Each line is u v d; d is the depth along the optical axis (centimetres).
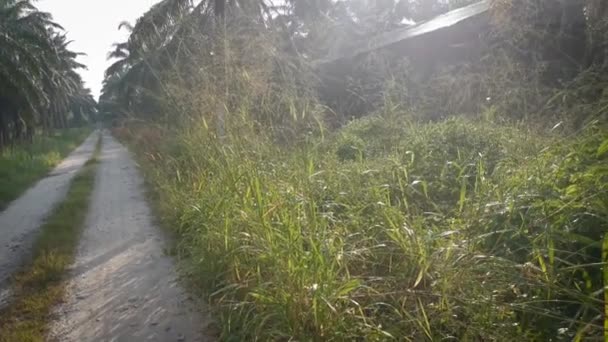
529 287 293
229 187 480
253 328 336
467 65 927
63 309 448
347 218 423
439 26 1185
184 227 642
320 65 1252
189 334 383
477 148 529
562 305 288
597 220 307
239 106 534
